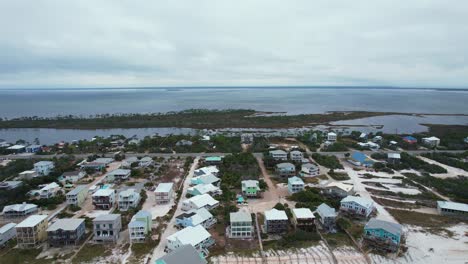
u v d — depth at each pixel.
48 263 58.75
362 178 108.62
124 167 120.06
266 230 70.75
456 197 90.81
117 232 68.19
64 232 64.31
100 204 84.06
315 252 62.31
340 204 81.19
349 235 68.56
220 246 64.44
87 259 60.00
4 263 58.38
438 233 70.94
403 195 92.69
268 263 58.72
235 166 116.12
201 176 101.75
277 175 111.31
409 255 62.06
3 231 66.00
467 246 65.81
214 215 78.00
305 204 82.75
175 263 51.00
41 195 90.19
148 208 84.38
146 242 65.94
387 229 64.44
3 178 107.50
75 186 100.44
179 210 83.12
